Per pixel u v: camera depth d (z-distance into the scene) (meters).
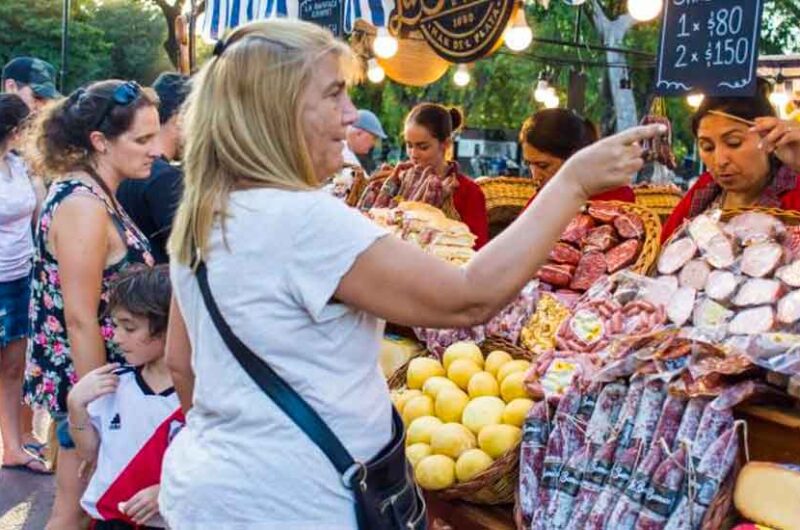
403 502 1.67
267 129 1.59
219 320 1.61
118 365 2.61
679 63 2.65
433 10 3.78
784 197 2.78
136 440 2.45
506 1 3.42
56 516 2.93
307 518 1.58
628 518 2.09
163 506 1.69
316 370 1.58
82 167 2.83
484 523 2.47
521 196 4.74
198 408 1.68
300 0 4.60
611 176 1.56
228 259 1.59
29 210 4.53
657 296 2.49
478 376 2.65
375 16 4.11
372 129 7.25
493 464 2.42
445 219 3.45
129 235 2.87
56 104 2.87
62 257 2.72
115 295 2.50
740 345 2.08
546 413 2.39
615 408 2.24
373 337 1.64
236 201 1.60
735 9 2.47
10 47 21.59
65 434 2.89
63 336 2.91
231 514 1.59
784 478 1.87
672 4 2.66
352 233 1.54
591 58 12.55
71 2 22.31
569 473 2.25
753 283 2.30
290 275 1.55
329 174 1.69
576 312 2.61
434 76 5.02
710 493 1.99
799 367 1.94
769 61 8.22
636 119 12.03
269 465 1.57
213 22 5.29
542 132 3.54
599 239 2.95
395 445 1.67
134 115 2.81
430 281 1.53
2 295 4.54
